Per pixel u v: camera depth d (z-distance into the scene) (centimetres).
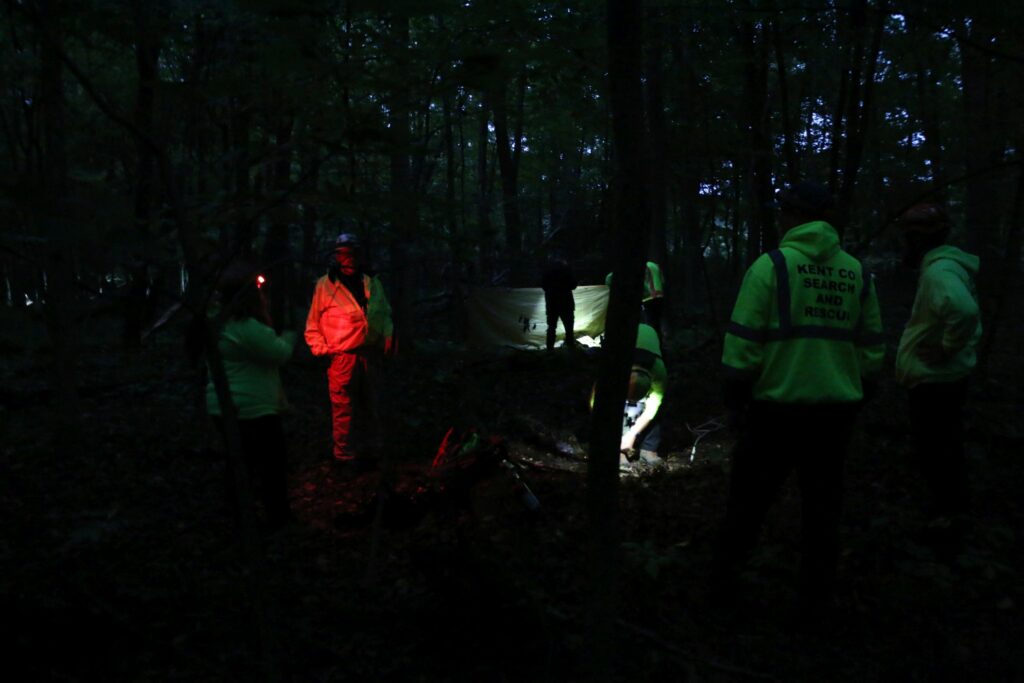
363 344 563
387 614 325
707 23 457
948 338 381
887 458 540
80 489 486
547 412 657
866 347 336
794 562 379
